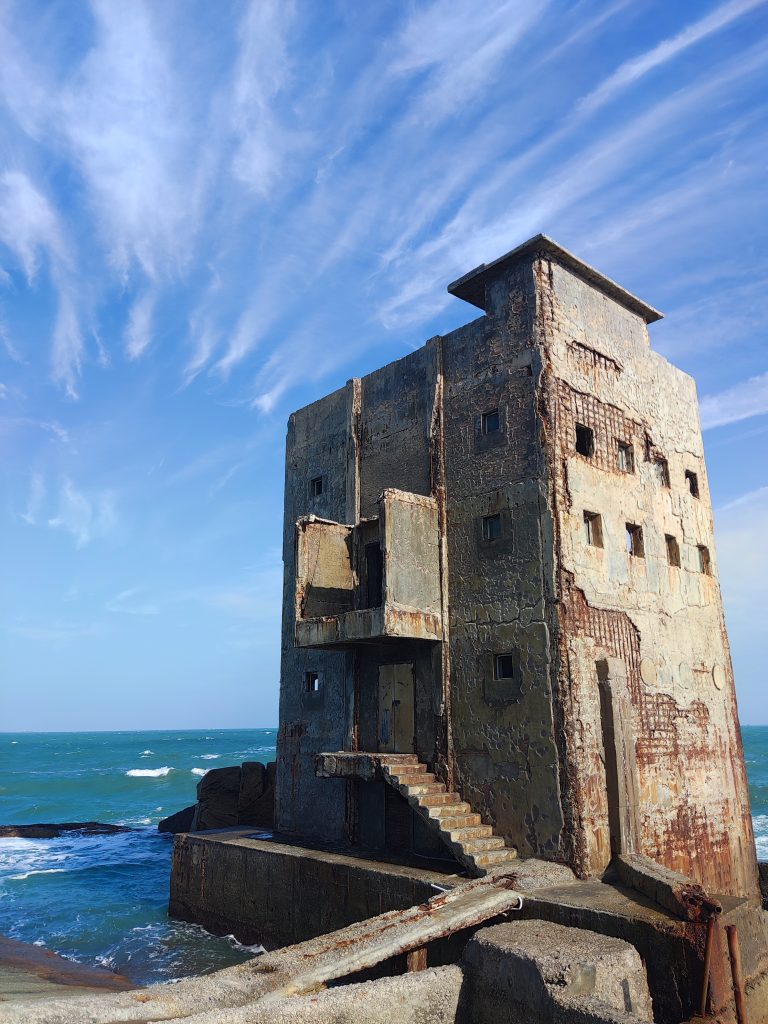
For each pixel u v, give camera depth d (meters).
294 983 8.69
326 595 18.50
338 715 18.94
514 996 8.52
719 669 19.02
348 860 15.59
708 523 20.16
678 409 19.91
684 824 16.31
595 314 17.48
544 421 15.51
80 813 48.97
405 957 10.80
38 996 13.18
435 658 16.56
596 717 14.55
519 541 15.51
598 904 11.23
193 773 71.19
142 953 17.08
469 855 13.77
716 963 9.88
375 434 19.77
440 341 18.25
